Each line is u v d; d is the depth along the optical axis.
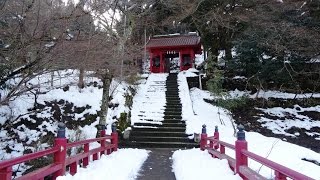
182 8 18.59
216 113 18.47
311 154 11.12
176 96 19.56
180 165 8.78
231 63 20.27
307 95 20.39
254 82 20.50
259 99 20.14
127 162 9.45
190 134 14.97
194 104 19.44
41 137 14.27
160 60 25.95
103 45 7.86
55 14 5.46
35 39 5.36
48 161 10.75
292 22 18.48
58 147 6.07
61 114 15.91
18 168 10.45
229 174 6.52
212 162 8.37
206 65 22.31
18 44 5.41
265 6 19.70
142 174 8.35
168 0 17.03
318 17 18.81
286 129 17.14
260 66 19.08
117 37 11.42
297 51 18.36
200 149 12.16
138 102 18.45
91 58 6.86
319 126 17.39
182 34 26.12
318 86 20.62
